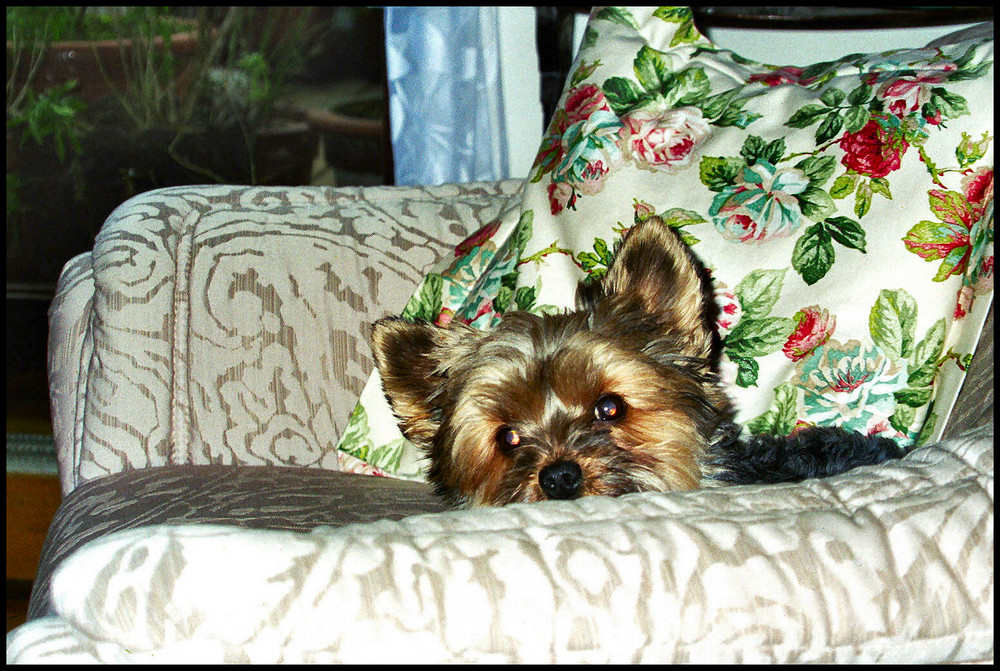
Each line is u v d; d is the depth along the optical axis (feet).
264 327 8.58
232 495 7.10
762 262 6.84
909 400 6.53
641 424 6.91
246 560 3.48
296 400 8.50
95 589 3.41
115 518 6.74
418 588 3.50
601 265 7.48
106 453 8.11
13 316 20.58
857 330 6.57
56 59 19.56
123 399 8.20
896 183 6.56
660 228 6.93
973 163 6.41
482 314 7.99
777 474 6.58
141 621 3.34
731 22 14.33
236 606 3.37
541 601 3.51
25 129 19.76
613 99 7.75
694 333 6.95
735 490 4.29
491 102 16.48
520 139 18.11
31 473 17.30
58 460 8.80
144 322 8.39
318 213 9.27
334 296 8.75
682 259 6.86
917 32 16.39
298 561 3.52
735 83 7.59
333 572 3.51
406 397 7.66
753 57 16.90
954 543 3.84
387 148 17.78
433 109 16.21
